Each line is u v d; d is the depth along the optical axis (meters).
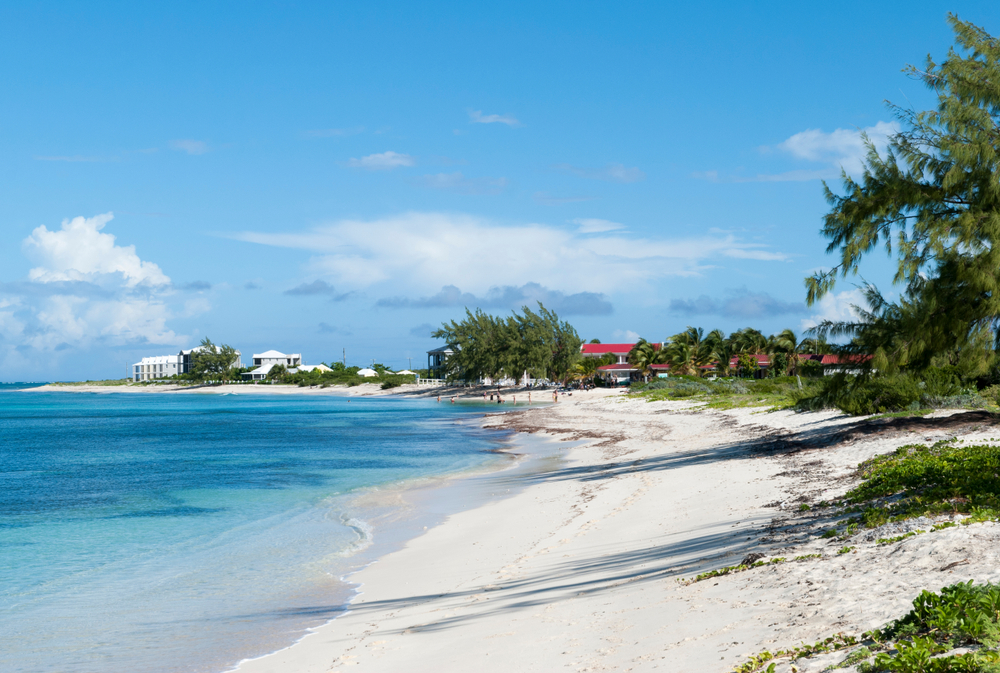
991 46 20.88
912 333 21.39
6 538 19.19
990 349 21.06
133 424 75.69
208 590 13.75
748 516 14.83
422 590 12.66
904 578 8.08
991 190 19.92
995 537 8.97
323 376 198.25
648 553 12.79
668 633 7.72
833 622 7.03
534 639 8.34
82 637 11.06
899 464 17.41
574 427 51.91
